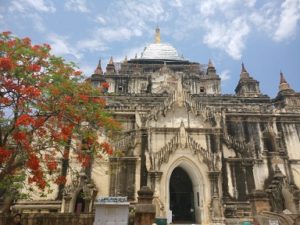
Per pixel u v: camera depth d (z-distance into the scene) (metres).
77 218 18.42
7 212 20.58
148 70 56.50
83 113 19.45
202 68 57.88
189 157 30.31
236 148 32.56
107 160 31.27
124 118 34.72
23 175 19.66
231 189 30.17
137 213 17.62
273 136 35.97
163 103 33.91
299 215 19.33
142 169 30.50
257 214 20.50
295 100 43.50
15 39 17.89
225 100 45.06
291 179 33.44
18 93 16.72
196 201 30.09
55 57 18.94
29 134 17.25
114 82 52.75
